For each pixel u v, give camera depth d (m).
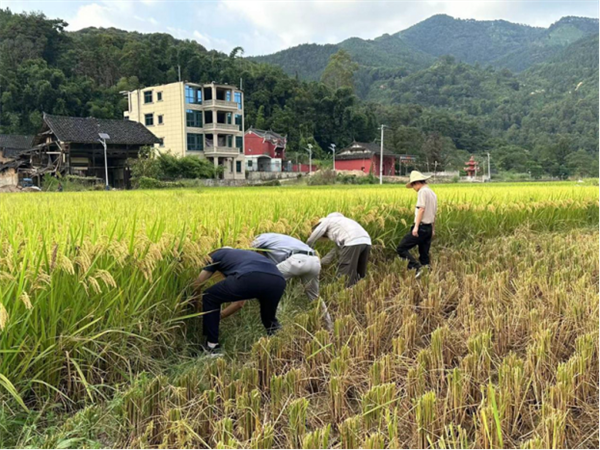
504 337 3.97
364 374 3.43
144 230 4.38
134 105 52.62
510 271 6.07
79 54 81.81
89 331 3.39
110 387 3.21
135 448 2.67
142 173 38.47
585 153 107.06
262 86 87.69
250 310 4.77
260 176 57.22
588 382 3.29
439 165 88.88
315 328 4.16
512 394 2.93
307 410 3.12
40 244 3.56
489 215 9.32
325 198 9.42
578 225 10.81
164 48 84.19
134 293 3.71
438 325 4.36
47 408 3.07
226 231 4.94
